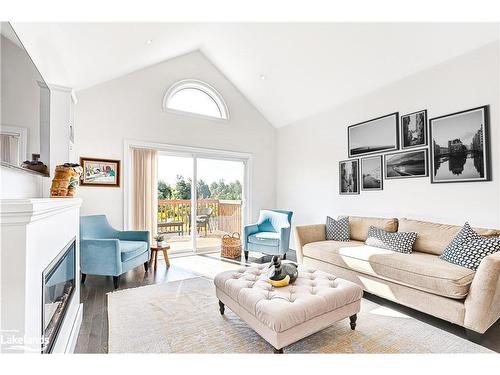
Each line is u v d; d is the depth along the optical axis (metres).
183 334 2.04
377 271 2.62
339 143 4.42
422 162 3.26
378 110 3.81
